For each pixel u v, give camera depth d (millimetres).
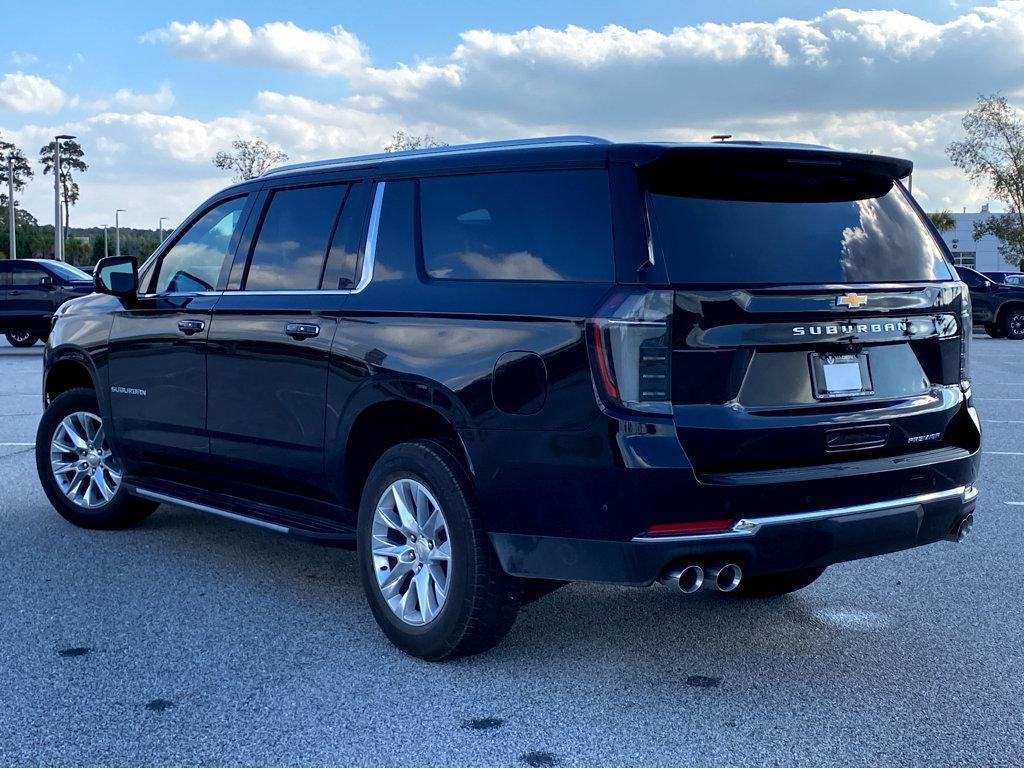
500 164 4336
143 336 5871
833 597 5352
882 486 4051
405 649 4418
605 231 3918
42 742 3586
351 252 4840
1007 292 26828
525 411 3941
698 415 3760
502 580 4172
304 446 4902
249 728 3709
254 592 5316
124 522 6504
